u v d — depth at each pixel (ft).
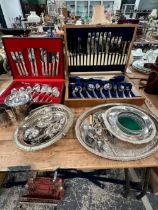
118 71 3.29
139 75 3.29
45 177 3.34
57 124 1.99
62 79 2.96
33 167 1.56
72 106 2.41
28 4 14.07
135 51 4.06
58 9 9.67
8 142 1.83
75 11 16.02
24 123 2.05
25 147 1.70
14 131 1.97
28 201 3.16
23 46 2.65
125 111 2.14
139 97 2.39
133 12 12.16
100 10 4.91
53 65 2.87
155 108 2.35
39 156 1.66
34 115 2.15
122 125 1.92
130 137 1.77
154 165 1.56
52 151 1.72
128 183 3.16
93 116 2.18
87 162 1.60
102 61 3.13
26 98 2.15
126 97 2.44
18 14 15.28
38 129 1.94
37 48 2.68
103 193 3.48
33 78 2.98
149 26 7.78
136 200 3.31
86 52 2.98
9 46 2.65
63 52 2.73
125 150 1.73
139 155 1.64
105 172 3.77
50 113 2.17
